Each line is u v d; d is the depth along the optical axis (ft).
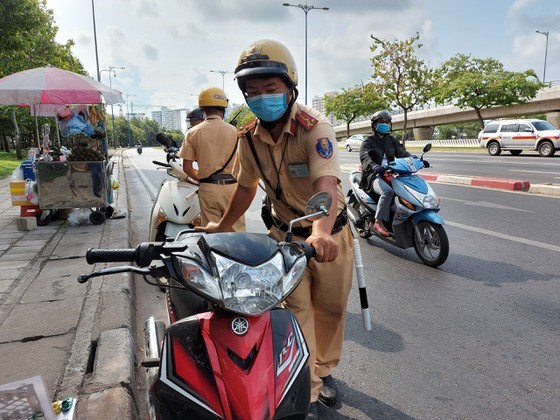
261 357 5.13
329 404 8.84
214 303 5.11
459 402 8.90
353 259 8.20
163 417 5.08
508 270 16.12
